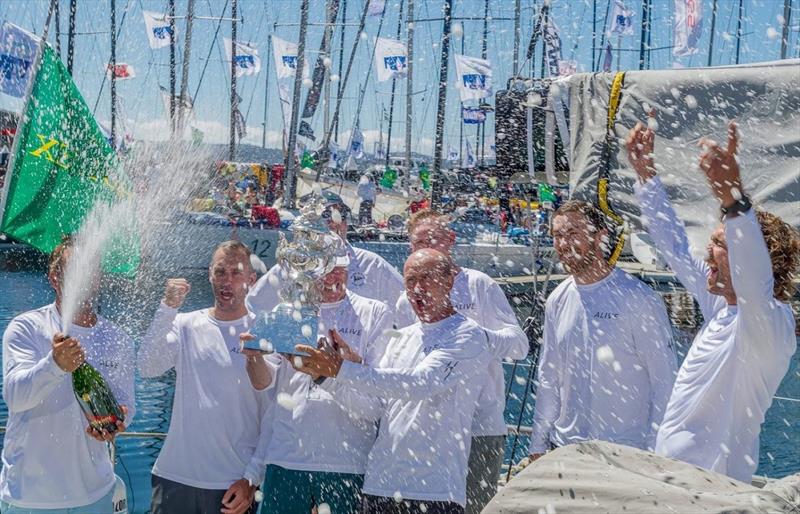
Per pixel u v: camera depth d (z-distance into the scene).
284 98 23.84
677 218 3.29
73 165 3.78
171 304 3.72
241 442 3.64
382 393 3.03
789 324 2.51
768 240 2.61
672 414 2.76
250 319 3.75
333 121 23.09
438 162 18.03
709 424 2.67
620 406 3.35
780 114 3.98
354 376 3.02
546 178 5.10
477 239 17.02
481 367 3.21
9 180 3.79
